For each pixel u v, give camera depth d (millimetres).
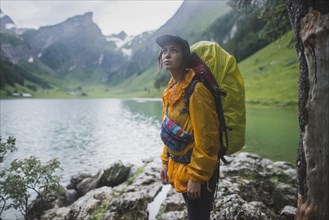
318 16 2371
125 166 11570
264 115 37531
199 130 2447
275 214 5977
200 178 2463
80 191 10078
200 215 2777
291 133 22891
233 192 6723
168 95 2773
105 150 19719
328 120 2389
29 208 6996
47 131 29344
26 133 27812
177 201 6914
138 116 47344
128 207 6496
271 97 55188
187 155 2650
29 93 182125
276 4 8031
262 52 109188
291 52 91688
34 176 5727
